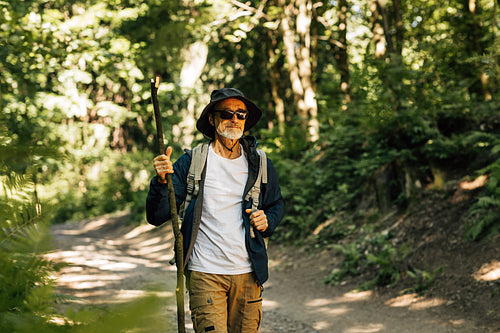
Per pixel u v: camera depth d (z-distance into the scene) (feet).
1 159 2.21
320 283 25.05
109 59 32.55
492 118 27.07
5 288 2.33
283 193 35.99
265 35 55.98
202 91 53.52
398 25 34.99
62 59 28.96
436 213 24.73
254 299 8.35
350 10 48.08
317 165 37.29
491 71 20.70
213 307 7.97
